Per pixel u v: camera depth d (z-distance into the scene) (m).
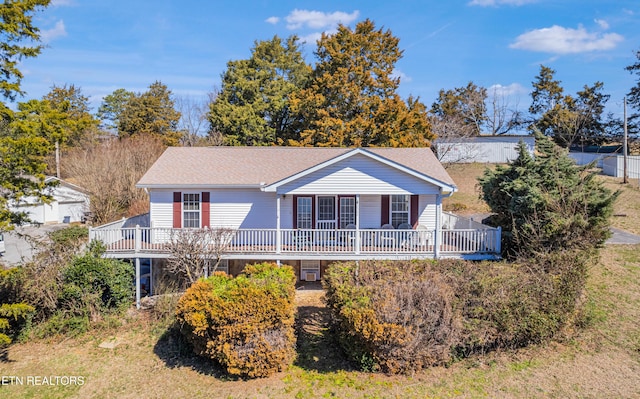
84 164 31.34
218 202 18.59
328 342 12.46
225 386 10.46
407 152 21.42
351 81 34.75
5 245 24.67
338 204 18.45
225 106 38.69
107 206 28.92
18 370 11.84
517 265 12.65
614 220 21.30
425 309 10.35
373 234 16.78
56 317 14.26
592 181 14.99
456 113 49.66
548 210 14.12
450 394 9.58
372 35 35.16
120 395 10.31
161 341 13.24
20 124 12.24
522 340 11.20
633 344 11.06
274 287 11.03
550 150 15.55
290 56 43.59
